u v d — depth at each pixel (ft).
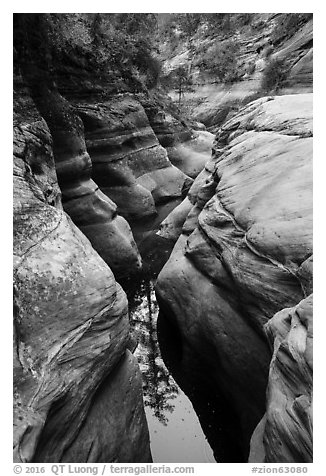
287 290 17.88
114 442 15.56
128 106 53.21
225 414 24.06
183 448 22.07
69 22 43.73
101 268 18.85
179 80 108.06
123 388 17.69
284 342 13.85
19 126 23.04
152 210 49.83
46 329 14.69
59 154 32.76
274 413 13.12
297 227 18.47
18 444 11.04
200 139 77.10
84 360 15.19
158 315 34.12
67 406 13.69
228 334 21.79
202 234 27.32
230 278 22.30
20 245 16.39
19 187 19.12
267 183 22.66
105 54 52.21
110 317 17.31
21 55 28.07
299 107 27.73
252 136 28.66
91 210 35.32
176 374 27.43
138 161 52.49
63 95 42.57
